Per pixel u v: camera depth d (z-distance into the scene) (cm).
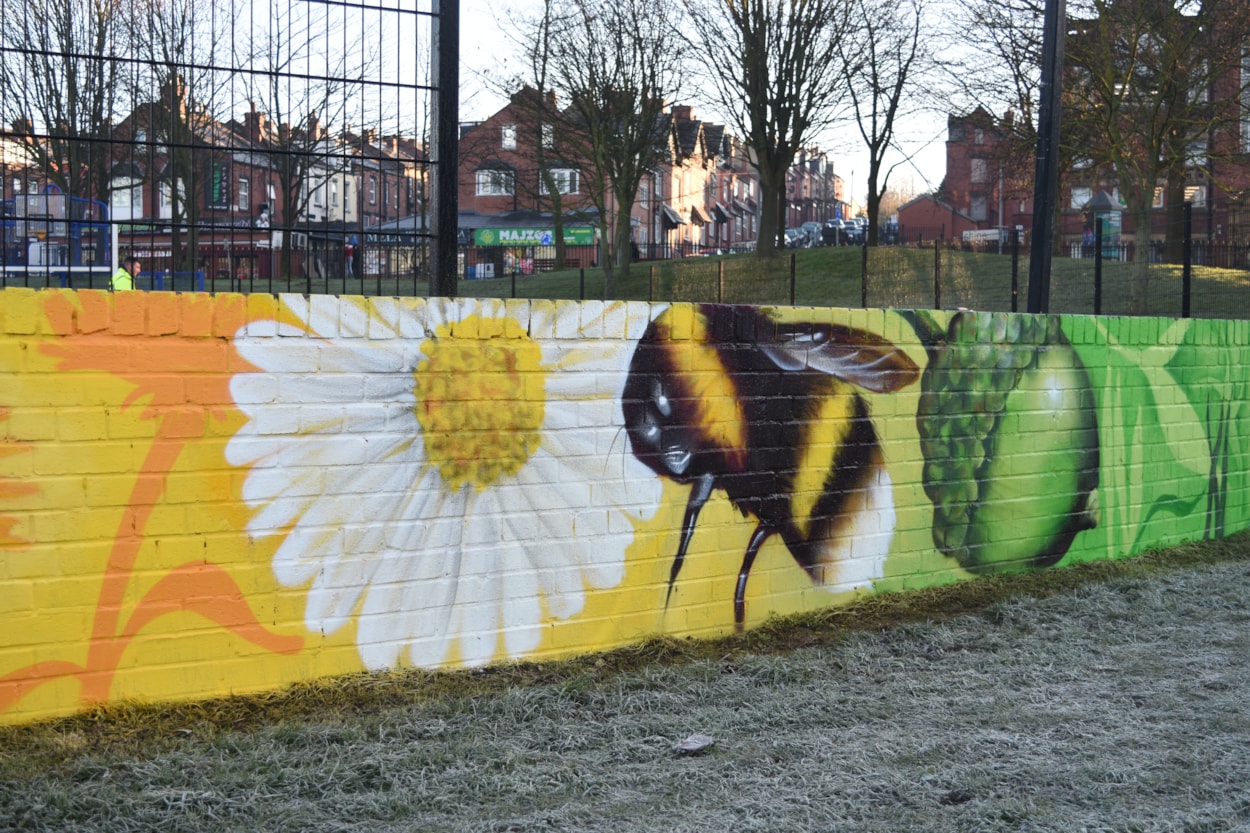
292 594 444
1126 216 3922
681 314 537
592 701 461
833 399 596
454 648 479
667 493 536
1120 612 629
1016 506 692
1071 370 720
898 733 442
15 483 394
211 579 428
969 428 663
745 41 3238
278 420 439
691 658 524
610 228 4700
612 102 3319
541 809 364
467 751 407
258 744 401
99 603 409
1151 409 782
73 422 402
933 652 552
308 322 444
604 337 514
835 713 464
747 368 561
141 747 393
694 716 454
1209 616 631
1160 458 793
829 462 596
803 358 583
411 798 366
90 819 339
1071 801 382
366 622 459
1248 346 873
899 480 629
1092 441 738
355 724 423
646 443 528
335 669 453
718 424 552
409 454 466
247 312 432
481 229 5053
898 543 630
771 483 572
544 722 440
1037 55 2550
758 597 570
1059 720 462
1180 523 814
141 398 414
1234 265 1894
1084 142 2570
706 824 353
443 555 476
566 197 5197
